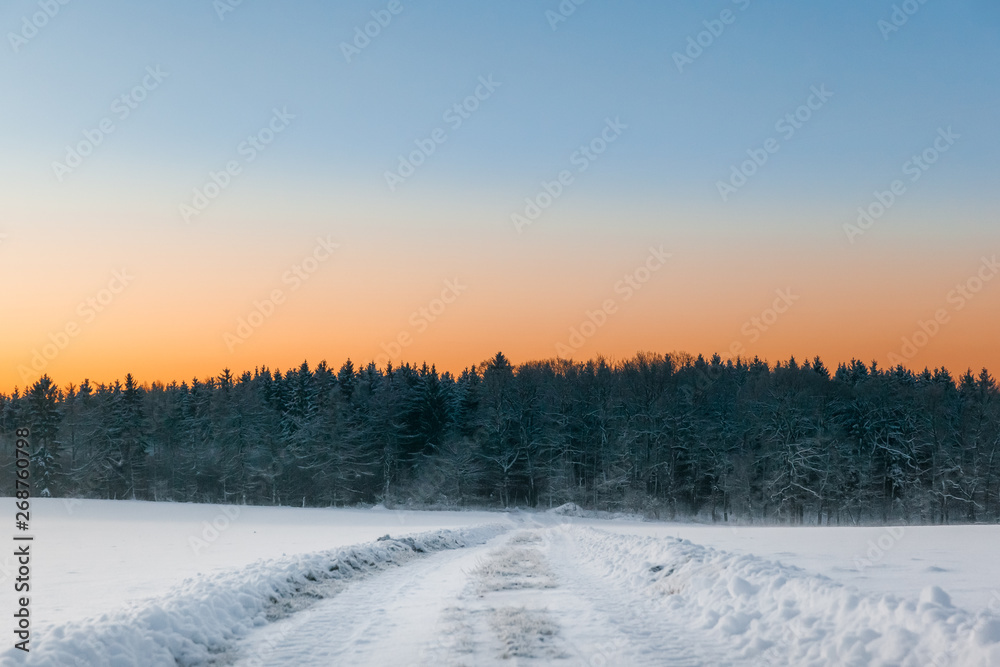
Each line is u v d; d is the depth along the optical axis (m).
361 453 93.81
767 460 81.06
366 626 11.95
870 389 85.56
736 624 10.79
